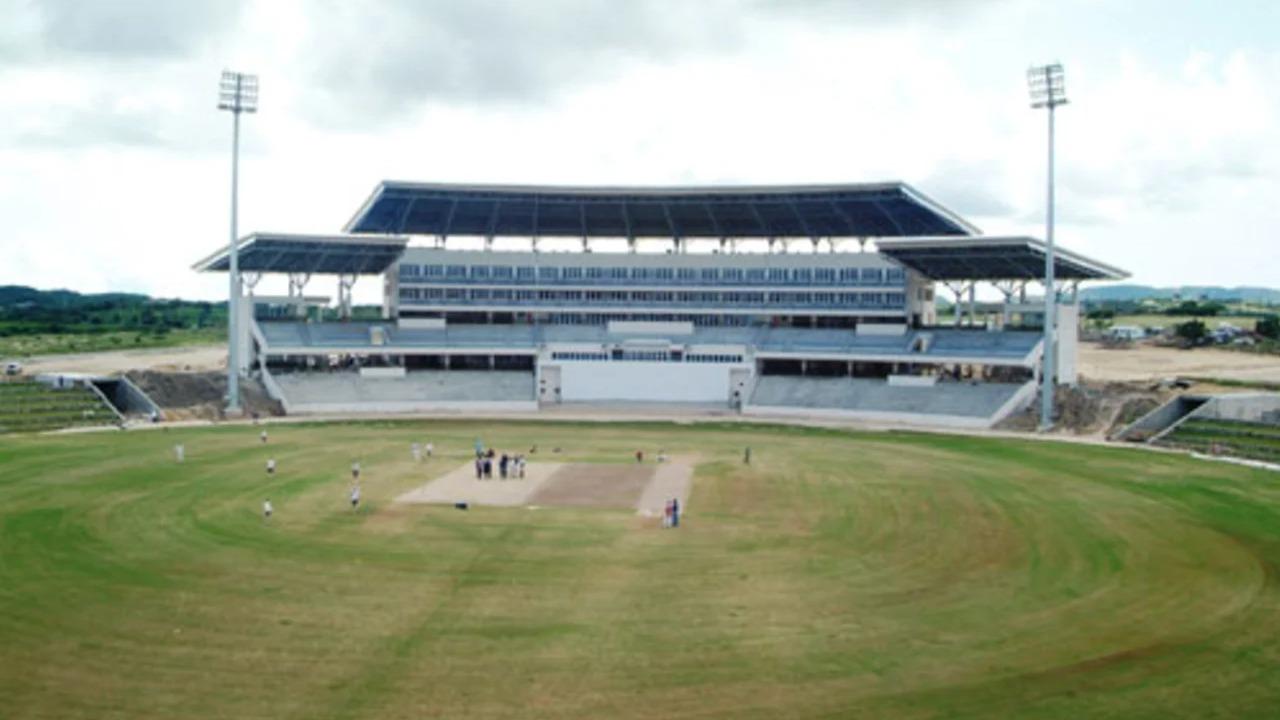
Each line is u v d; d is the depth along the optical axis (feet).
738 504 198.49
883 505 197.77
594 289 445.78
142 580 138.72
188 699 98.68
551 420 364.79
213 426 330.34
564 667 107.86
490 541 163.84
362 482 218.79
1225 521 182.09
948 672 107.14
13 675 104.47
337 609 126.93
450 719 94.48
